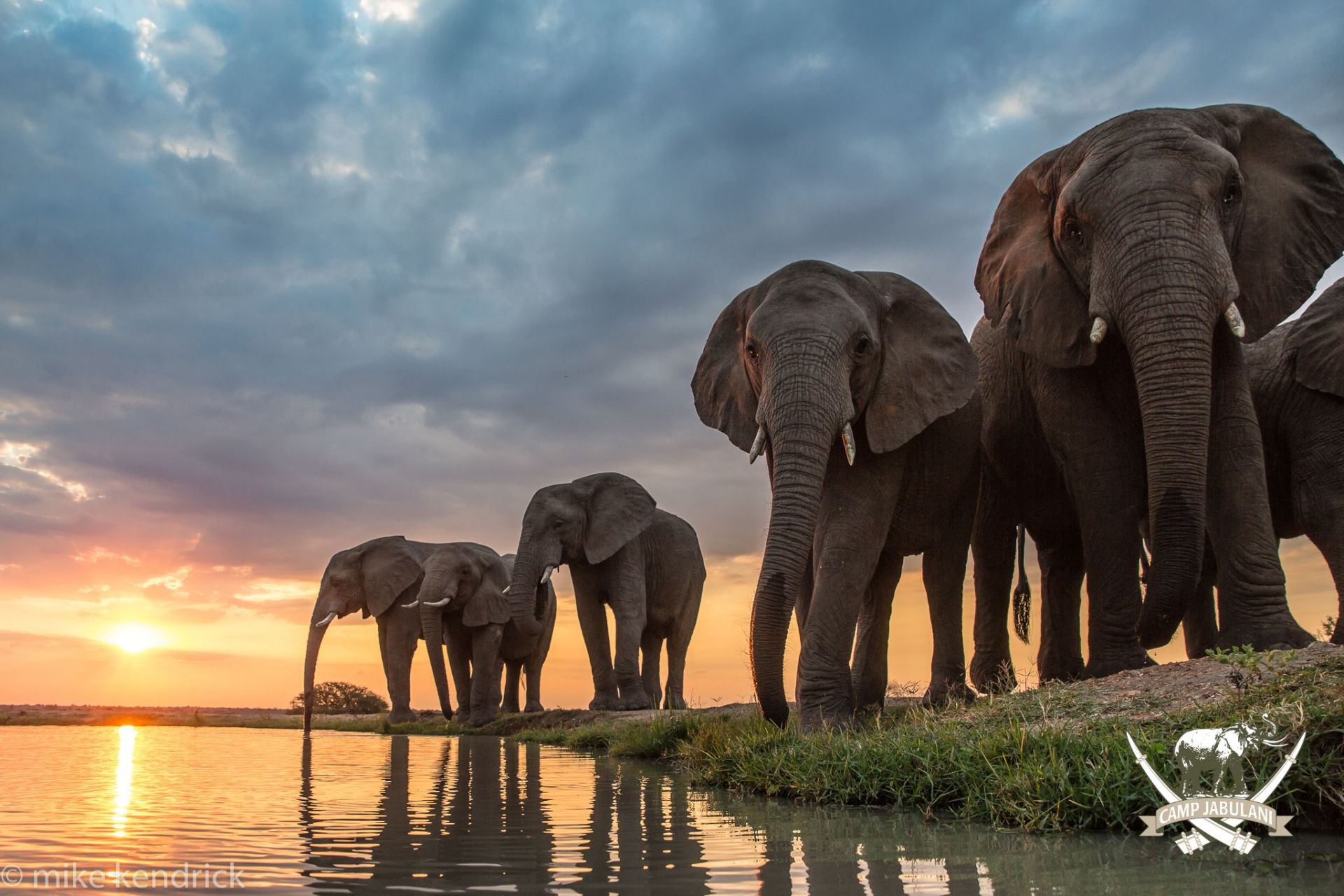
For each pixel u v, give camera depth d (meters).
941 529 9.76
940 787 5.82
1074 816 4.96
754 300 9.40
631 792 7.07
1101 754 5.32
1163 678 7.16
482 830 5.03
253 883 3.56
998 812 5.24
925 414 8.89
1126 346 8.91
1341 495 10.57
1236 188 8.52
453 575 23.34
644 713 16.23
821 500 9.02
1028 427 10.39
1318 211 9.02
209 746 14.05
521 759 11.00
